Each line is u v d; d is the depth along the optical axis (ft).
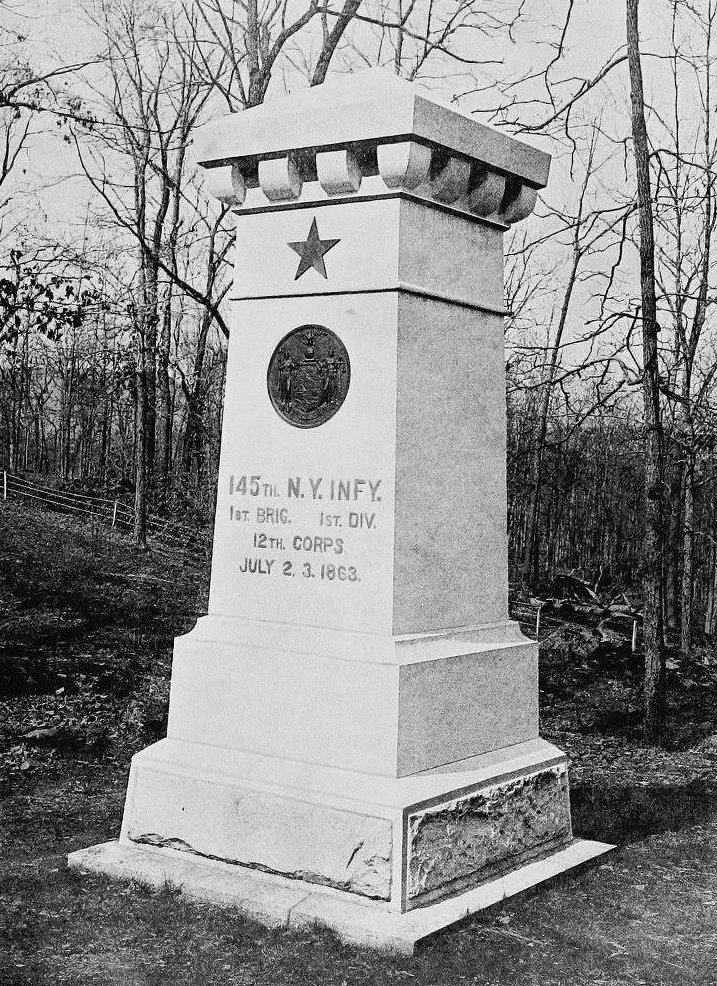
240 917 21.22
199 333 87.30
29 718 40.55
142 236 68.08
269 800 22.80
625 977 19.76
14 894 22.33
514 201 26.45
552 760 26.05
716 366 66.85
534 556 99.96
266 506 24.93
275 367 25.00
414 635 23.40
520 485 82.23
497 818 23.86
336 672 23.09
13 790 30.89
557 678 61.16
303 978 18.88
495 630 25.63
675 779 39.42
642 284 50.37
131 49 73.15
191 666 25.12
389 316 23.45
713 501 86.89
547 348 48.78
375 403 23.49
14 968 19.07
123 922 21.01
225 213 72.18
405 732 22.43
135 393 98.58
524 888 23.21
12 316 48.21
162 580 85.25
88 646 57.62
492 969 19.52
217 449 77.66
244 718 24.29
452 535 24.70
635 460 96.89
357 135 23.18
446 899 22.09
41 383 148.36
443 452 24.49
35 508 112.98
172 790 24.12
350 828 21.79
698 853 27.76
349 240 24.00
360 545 23.50
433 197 24.20
